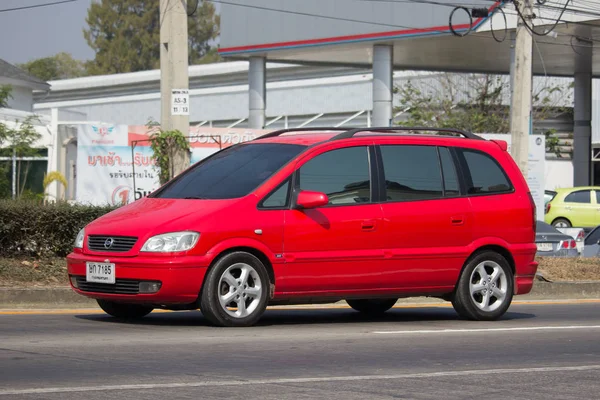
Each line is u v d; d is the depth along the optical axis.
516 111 28.41
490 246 15.70
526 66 28.38
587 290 22.23
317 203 13.63
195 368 10.12
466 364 10.92
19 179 40.97
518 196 15.97
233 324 13.45
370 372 10.18
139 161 36.94
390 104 47.28
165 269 12.91
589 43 47.91
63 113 55.00
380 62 47.09
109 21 139.25
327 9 47.47
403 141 15.07
